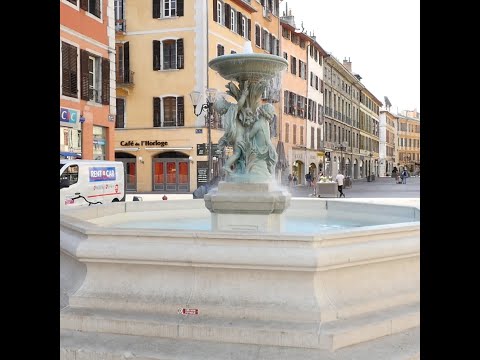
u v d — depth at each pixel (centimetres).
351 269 430
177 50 3494
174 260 418
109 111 2752
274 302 409
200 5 3434
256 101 762
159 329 401
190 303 418
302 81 5100
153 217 942
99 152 2711
